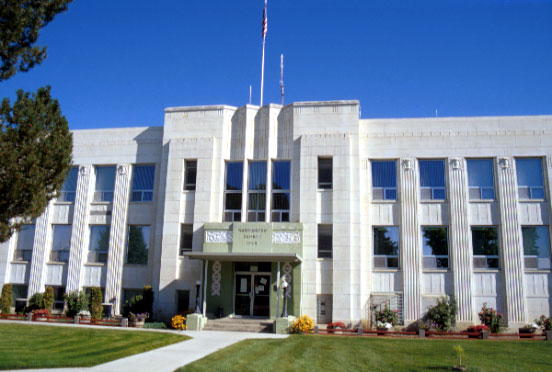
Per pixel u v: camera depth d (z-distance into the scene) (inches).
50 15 670.5
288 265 1005.8
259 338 780.6
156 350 647.8
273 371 553.0
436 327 949.8
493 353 693.9
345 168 1048.8
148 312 1032.8
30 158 648.4
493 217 1039.6
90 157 1206.3
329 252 1031.0
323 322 995.3
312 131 1088.8
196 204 1078.4
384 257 1050.7
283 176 1089.4
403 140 1092.5
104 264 1147.9
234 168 1110.4
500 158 1056.2
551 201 1024.9
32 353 602.2
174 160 1119.0
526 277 1003.9
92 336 750.5
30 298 1128.2
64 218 1193.4
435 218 1054.4
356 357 650.2
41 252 1176.2
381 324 959.6
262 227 1006.4
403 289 1023.0
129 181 1177.4
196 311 931.3
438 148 1079.0
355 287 1000.2
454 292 1010.1
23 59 649.6
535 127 1062.4
